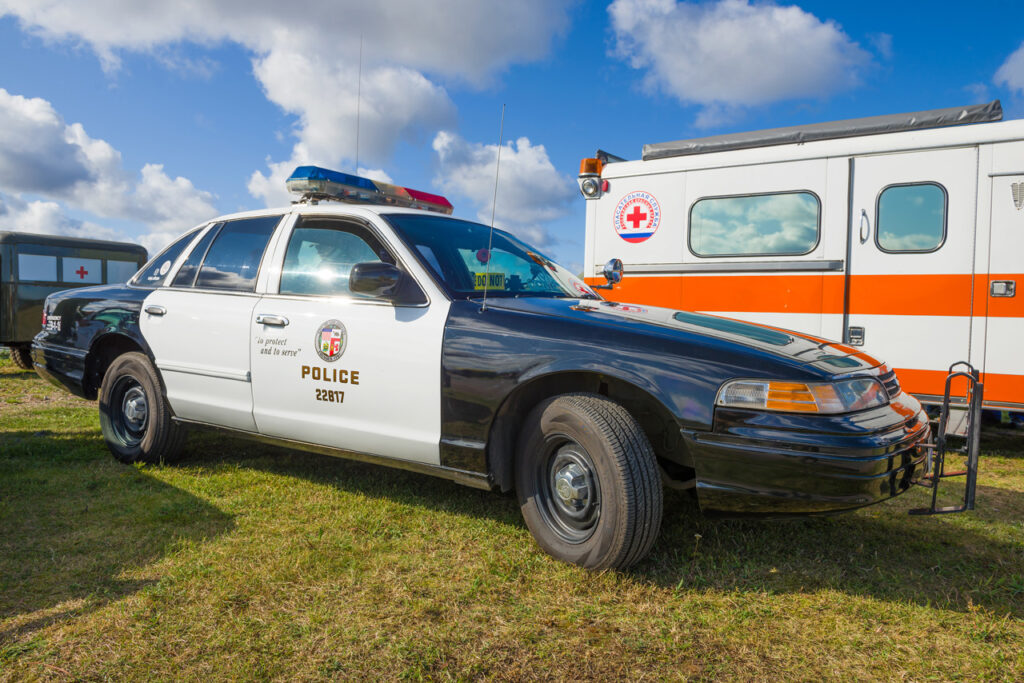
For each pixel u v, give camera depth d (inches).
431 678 87.7
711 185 263.4
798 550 132.6
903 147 230.4
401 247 145.2
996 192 217.2
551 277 164.9
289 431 154.1
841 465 105.6
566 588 113.7
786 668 92.6
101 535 132.4
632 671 90.9
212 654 92.0
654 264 274.4
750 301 255.9
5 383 365.1
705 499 114.7
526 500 128.0
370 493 162.1
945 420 125.3
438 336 133.0
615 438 115.2
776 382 109.5
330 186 175.2
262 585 111.8
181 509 147.1
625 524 113.7
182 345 170.9
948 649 97.5
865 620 106.0
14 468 179.5
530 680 88.2
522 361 123.8
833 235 241.3
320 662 90.6
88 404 298.7
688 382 113.2
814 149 244.7
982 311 219.5
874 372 123.6
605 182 285.4
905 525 148.5
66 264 427.8
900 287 231.3
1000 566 126.4
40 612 101.9
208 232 181.9
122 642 94.0
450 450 131.3
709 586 116.9
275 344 153.9
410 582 114.3
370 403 140.4
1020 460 217.0
